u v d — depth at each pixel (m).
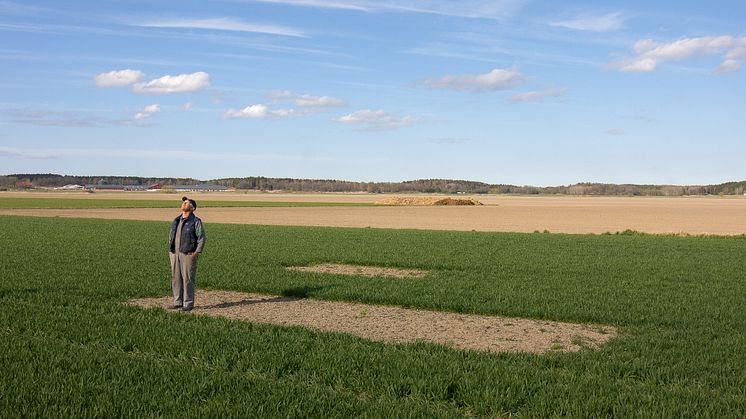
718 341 11.84
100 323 12.67
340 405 7.77
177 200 137.12
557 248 33.88
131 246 31.77
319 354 10.22
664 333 12.69
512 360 10.21
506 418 7.73
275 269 23.23
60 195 185.62
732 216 88.88
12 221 55.84
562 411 7.74
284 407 7.72
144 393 8.16
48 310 14.07
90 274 21.00
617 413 7.64
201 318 13.50
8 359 9.71
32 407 7.64
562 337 12.74
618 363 10.01
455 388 8.66
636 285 19.78
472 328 13.61
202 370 9.27
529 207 124.81
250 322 13.20
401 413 7.52
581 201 185.88
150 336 11.44
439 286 19.19
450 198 144.50
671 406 7.85
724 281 21.00
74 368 9.26
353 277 21.28
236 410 7.57
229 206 112.69
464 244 35.97
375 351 10.52
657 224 68.56
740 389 8.78
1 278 19.59
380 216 80.75
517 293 17.86
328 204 128.50
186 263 15.34
